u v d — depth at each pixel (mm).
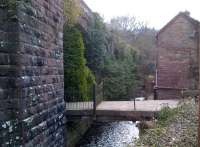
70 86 16891
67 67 16891
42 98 6469
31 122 5723
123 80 27875
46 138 6711
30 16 5727
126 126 19703
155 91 24906
